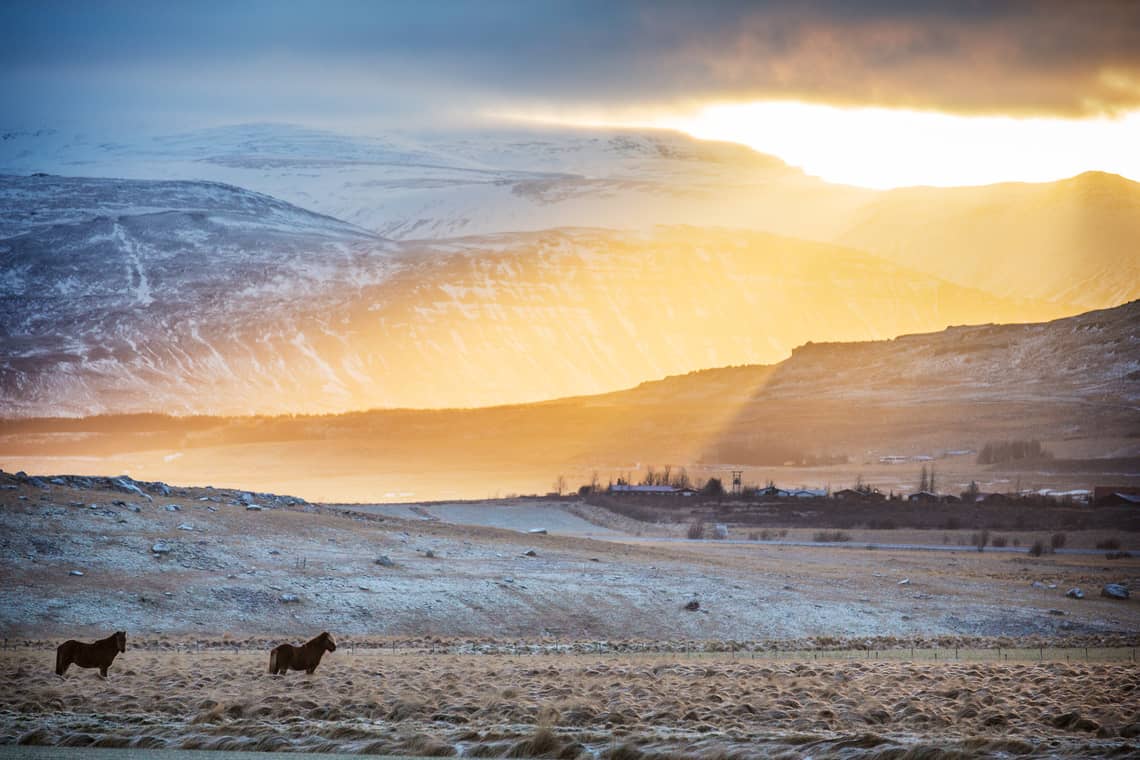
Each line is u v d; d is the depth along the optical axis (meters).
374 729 155.62
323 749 144.62
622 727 157.25
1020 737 150.12
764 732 153.38
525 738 144.88
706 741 145.38
